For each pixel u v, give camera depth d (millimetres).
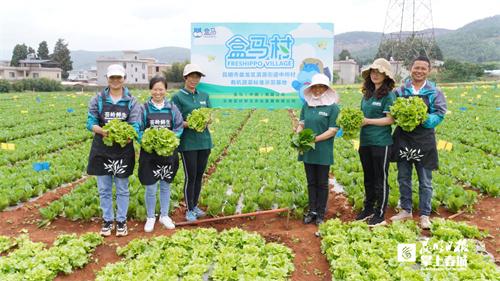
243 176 11633
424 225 7844
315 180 8227
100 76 113375
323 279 6465
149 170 7707
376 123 7523
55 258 6551
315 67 8891
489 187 9781
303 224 8398
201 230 7621
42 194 10688
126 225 8062
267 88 8984
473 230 7512
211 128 20719
